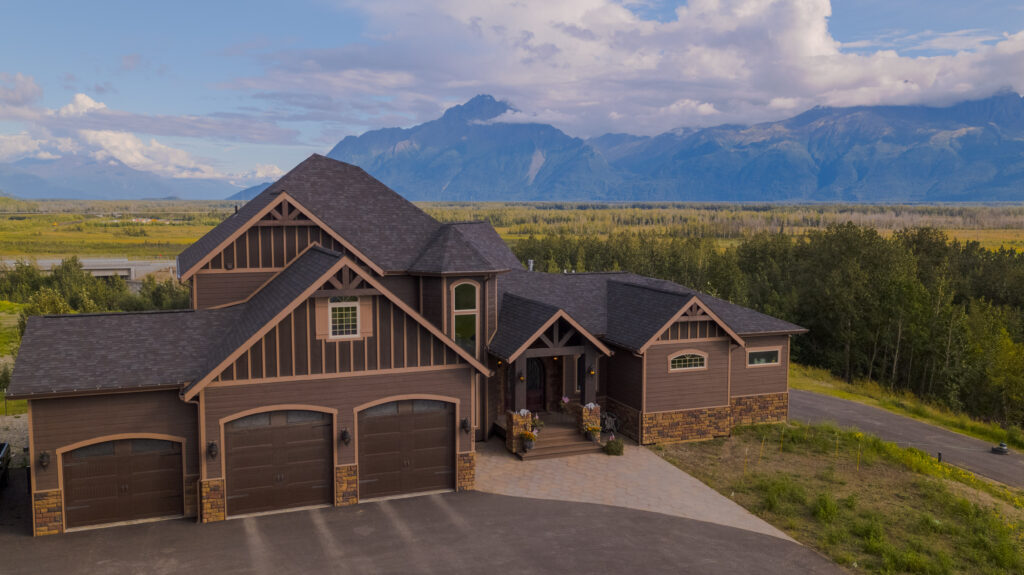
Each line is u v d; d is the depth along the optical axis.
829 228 60.03
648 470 21.23
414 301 23.98
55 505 16.02
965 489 20.92
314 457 17.77
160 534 16.05
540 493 19.09
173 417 16.89
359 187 26.30
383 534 16.20
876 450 23.78
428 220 26.06
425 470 18.94
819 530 17.09
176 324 19.06
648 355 23.48
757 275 63.50
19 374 15.78
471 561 14.88
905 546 16.34
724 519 17.61
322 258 19.11
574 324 22.55
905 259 53.34
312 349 17.34
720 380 24.72
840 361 44.75
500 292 26.36
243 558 14.86
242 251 21.20
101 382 16.11
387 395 18.17
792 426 26.38
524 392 22.58
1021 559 15.70
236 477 17.08
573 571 14.50
